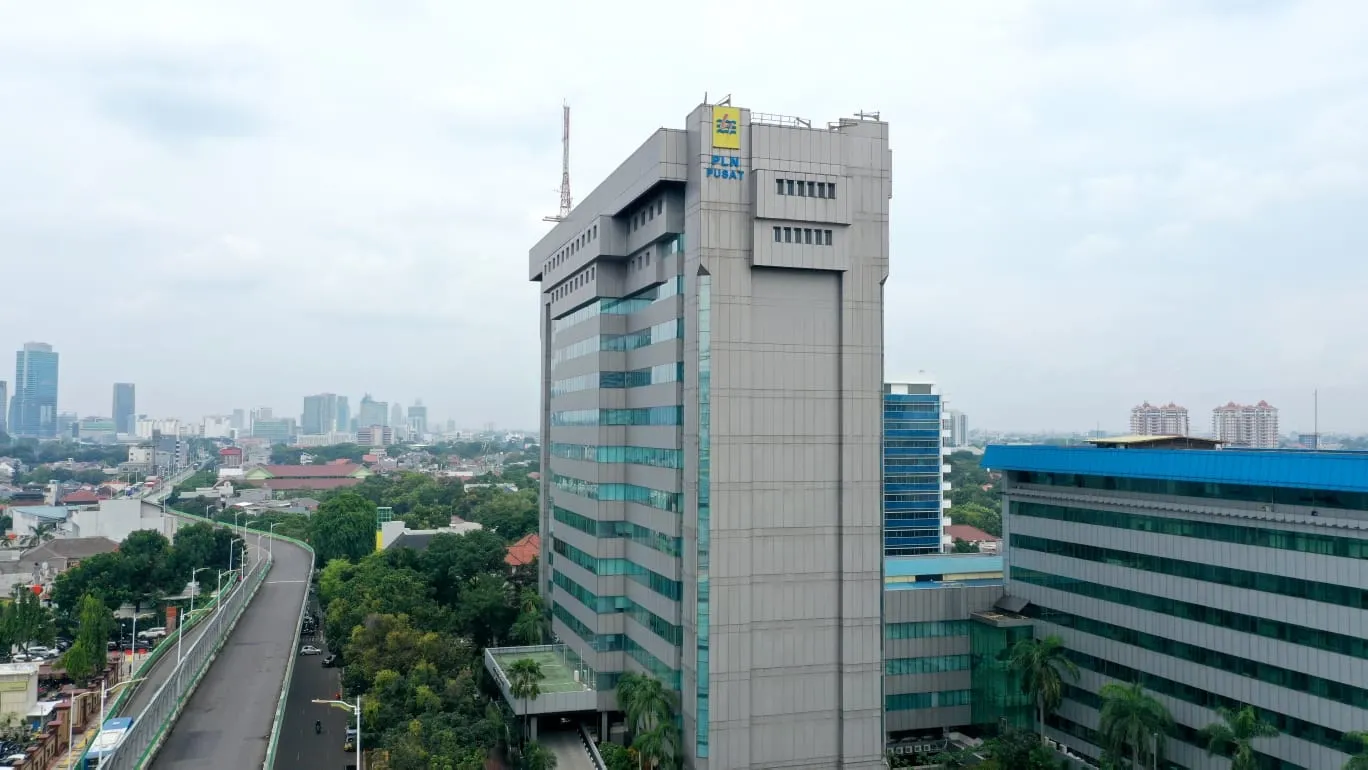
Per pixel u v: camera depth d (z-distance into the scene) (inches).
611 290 3838.6
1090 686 3444.9
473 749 2960.1
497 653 4399.6
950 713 3779.5
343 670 4133.9
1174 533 3100.4
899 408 7421.3
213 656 4805.6
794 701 3129.9
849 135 3223.4
